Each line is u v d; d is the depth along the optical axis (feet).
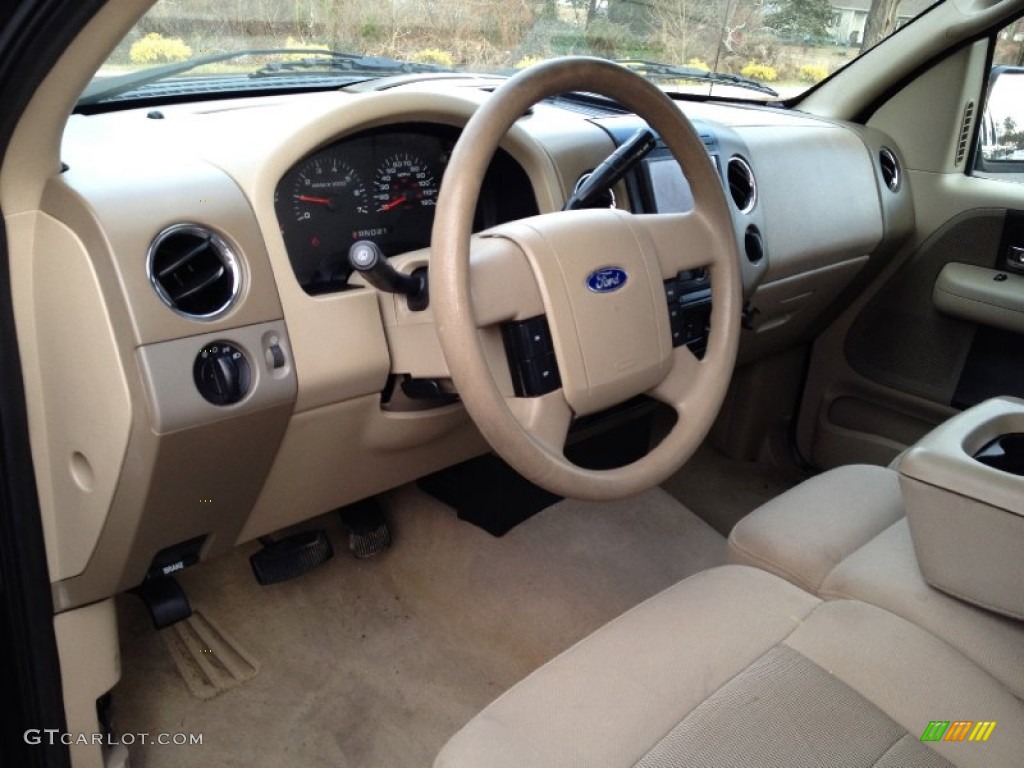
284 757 4.46
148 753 4.42
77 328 3.23
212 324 3.32
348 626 5.34
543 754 2.42
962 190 6.23
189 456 3.39
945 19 6.11
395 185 4.28
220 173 3.45
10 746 3.65
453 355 2.97
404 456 4.62
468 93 4.59
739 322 3.83
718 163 5.16
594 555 6.03
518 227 3.31
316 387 3.66
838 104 6.83
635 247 3.46
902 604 3.03
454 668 5.07
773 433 7.31
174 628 5.24
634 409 5.76
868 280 6.69
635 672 2.71
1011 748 2.46
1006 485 2.75
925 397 6.49
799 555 3.33
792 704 2.58
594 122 4.95
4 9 2.35
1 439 3.31
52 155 3.10
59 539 3.65
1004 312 5.89
